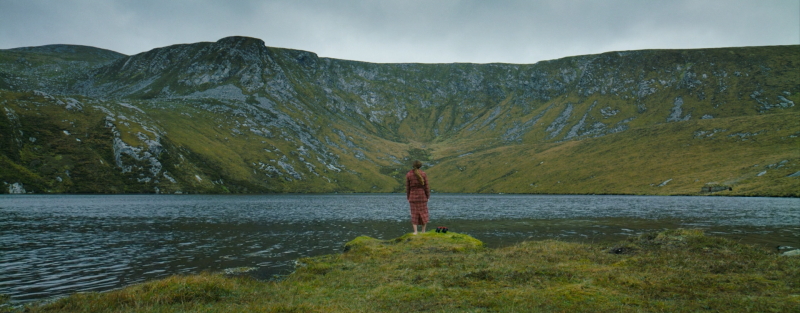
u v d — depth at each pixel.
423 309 9.41
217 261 22.77
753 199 105.88
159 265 21.53
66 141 176.00
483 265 14.54
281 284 13.47
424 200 24.06
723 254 15.50
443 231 24.30
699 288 10.33
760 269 12.52
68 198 121.94
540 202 113.44
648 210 71.06
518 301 9.70
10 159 151.12
